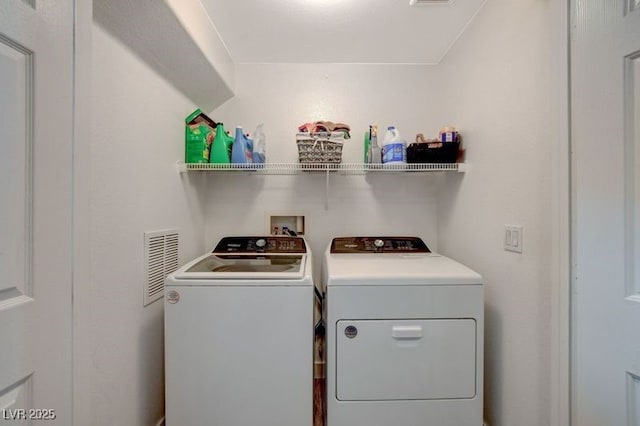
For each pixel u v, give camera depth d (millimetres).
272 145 1967
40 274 665
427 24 1561
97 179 970
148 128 1261
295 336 1177
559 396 952
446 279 1201
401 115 1982
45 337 679
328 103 1975
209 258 1540
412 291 1196
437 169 1650
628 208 730
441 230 1935
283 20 1518
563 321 932
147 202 1260
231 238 1758
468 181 1575
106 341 1018
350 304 1190
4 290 589
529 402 1110
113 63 1036
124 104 1101
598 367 814
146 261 1252
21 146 619
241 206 1975
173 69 1416
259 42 1722
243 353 1172
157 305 1342
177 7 1153
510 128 1217
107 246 1019
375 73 1982
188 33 1260
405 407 1193
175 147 1509
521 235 1151
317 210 1987
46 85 672
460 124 1660
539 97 1050
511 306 1215
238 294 1171
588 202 827
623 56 730
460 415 1196
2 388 587
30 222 639
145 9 1053
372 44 1750
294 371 1178
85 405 799
